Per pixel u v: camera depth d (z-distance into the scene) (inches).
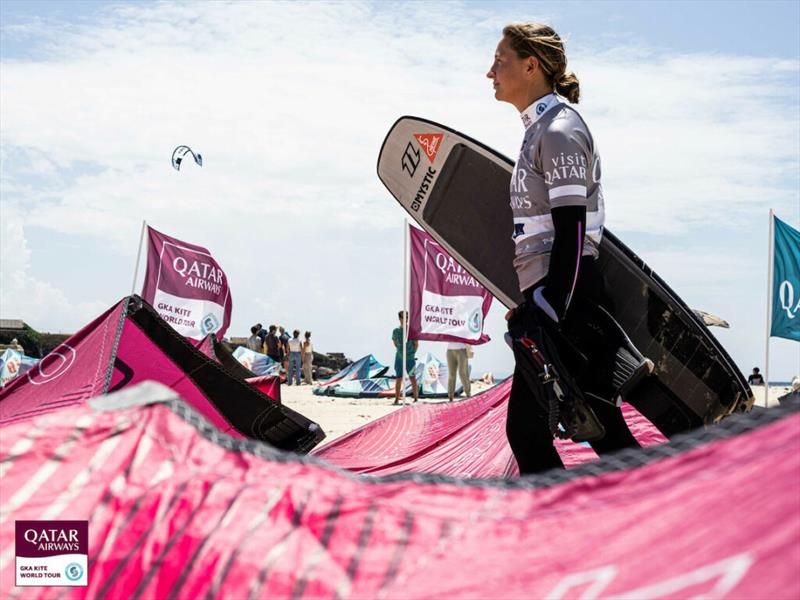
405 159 157.8
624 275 124.5
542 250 113.5
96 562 51.4
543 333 103.6
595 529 41.8
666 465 44.5
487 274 148.6
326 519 49.0
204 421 58.7
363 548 47.0
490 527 45.9
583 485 46.7
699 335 123.2
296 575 46.4
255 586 46.7
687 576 35.1
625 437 110.2
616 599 36.2
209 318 533.6
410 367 658.8
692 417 124.9
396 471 199.9
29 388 155.9
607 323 110.3
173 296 522.3
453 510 48.1
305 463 55.1
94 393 151.4
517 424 111.7
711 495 39.3
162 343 160.4
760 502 36.7
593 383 108.3
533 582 39.7
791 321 415.8
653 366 112.0
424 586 43.1
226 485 53.0
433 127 154.9
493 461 184.1
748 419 44.5
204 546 49.6
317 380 1187.3
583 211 108.5
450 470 191.2
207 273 535.8
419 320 570.3
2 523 53.2
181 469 55.4
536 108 115.6
